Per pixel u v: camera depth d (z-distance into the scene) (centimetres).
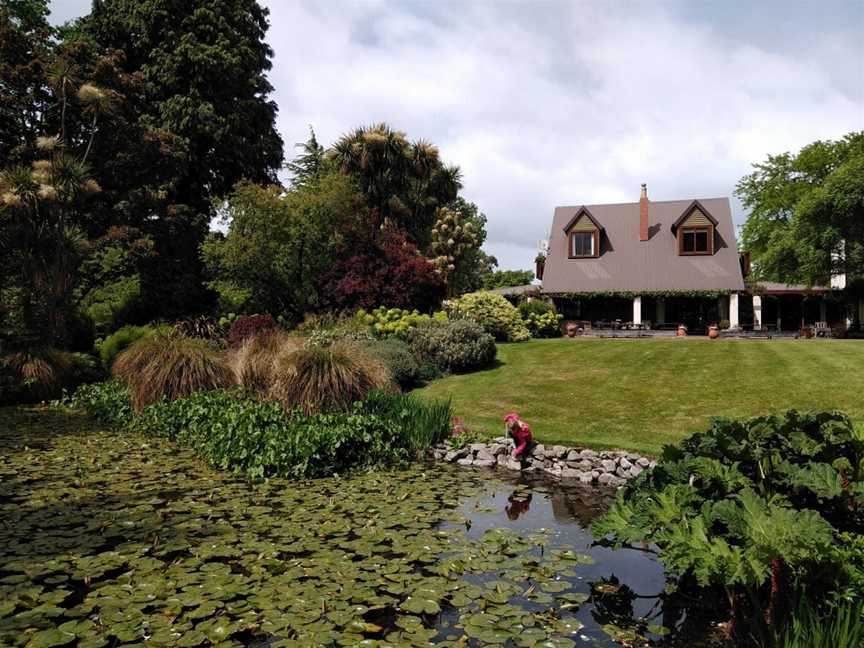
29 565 433
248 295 2159
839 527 404
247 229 2022
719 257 2794
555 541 500
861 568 319
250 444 744
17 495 621
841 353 1391
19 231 1452
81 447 857
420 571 430
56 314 1505
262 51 2784
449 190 3272
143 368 1034
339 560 445
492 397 1145
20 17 2167
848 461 425
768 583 375
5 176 1427
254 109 2628
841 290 2844
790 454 452
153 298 2206
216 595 379
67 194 1504
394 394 967
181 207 2227
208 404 923
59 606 367
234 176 2622
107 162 1998
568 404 1055
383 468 756
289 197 2067
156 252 1988
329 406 862
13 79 1761
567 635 340
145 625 339
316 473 712
